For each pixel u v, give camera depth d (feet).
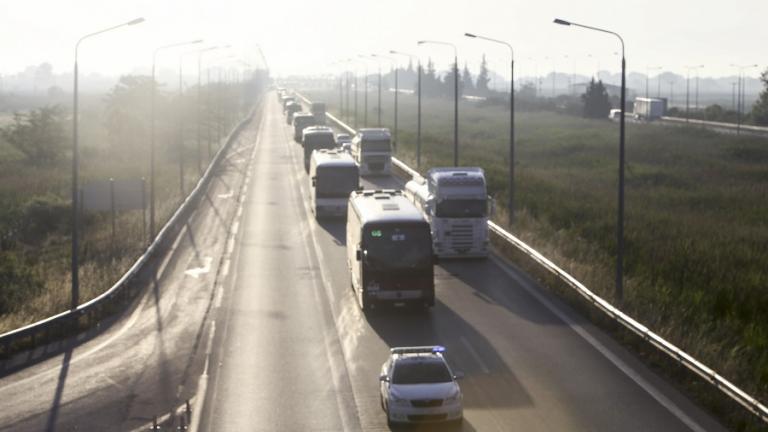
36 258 179.73
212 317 128.36
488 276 154.40
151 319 127.85
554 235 182.09
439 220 167.63
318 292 143.95
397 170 336.90
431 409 81.05
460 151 408.46
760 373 93.20
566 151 425.28
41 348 113.29
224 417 86.63
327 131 331.36
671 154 395.34
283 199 261.65
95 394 94.43
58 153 367.86
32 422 85.97
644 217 216.54
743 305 126.62
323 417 86.17
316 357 107.34
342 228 209.05
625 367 100.58
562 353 106.73
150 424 84.79
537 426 81.82
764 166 350.84
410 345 111.75
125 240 188.96
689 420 82.74
